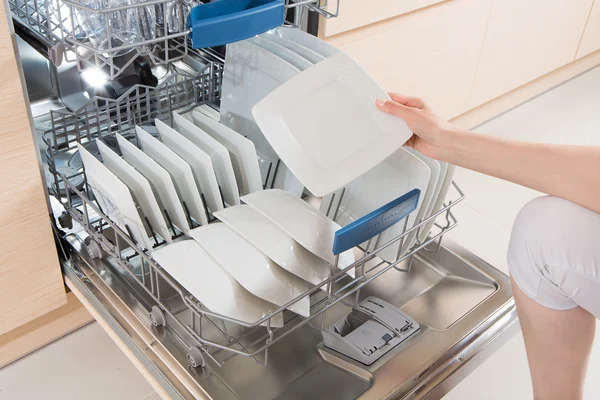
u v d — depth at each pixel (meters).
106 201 1.02
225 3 0.96
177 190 1.07
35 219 1.03
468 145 0.93
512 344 1.33
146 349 0.95
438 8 1.61
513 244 0.94
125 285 1.05
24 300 1.10
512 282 0.98
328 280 0.90
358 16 1.39
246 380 0.96
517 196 1.85
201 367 0.92
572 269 0.86
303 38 1.14
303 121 0.99
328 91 1.02
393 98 1.02
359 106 1.01
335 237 0.83
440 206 1.07
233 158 1.10
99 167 0.96
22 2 1.10
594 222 0.85
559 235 0.86
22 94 0.91
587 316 0.93
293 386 0.96
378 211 0.87
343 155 0.99
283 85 1.00
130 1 1.00
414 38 1.60
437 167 0.99
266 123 0.97
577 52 2.35
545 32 2.09
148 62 1.26
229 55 1.18
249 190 1.11
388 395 0.93
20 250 1.04
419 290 1.16
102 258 1.09
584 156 0.86
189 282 0.86
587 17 2.26
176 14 1.09
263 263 0.92
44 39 1.02
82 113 1.13
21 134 0.94
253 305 0.89
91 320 1.30
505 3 1.83
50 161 1.10
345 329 1.08
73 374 1.20
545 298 0.92
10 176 0.96
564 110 2.31
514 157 0.90
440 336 1.03
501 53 1.96
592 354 1.35
